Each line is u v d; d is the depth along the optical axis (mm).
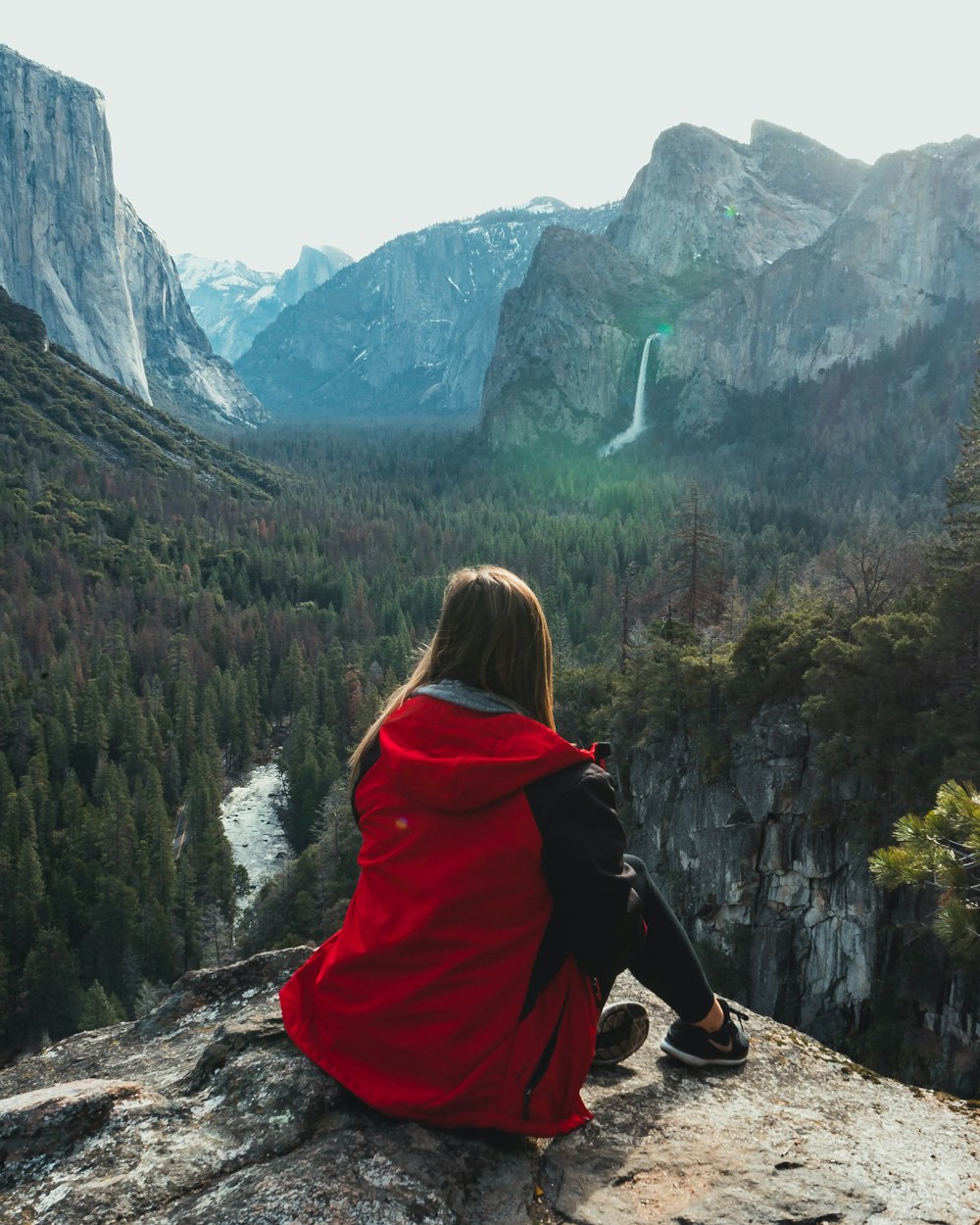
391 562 178250
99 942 69938
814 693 42562
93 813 84625
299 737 97562
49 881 78812
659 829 53625
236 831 93938
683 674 51812
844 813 40312
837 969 40531
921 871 6582
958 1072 33594
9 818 81750
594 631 124938
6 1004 67438
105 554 163625
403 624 137750
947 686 35375
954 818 6641
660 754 54438
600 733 62656
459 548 188125
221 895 76750
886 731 36375
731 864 46469
